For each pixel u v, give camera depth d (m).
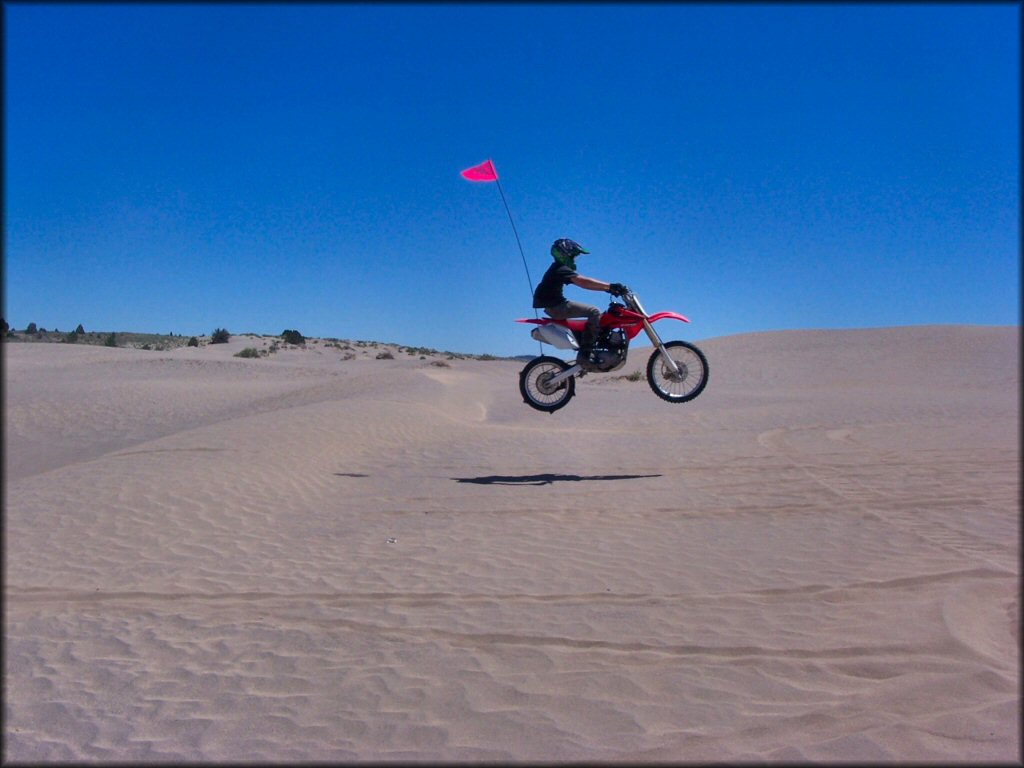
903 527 8.75
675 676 5.22
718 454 14.35
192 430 16.84
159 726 4.95
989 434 16.14
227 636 6.38
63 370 42.34
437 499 11.30
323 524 10.06
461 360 56.91
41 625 6.73
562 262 11.56
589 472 13.05
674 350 12.06
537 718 4.78
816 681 5.04
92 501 10.88
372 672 5.57
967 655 5.26
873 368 39.03
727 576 7.27
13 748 4.71
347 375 42.22
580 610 6.55
